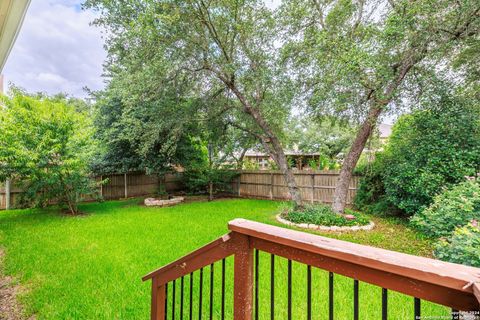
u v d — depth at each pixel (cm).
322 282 296
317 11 588
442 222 357
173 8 531
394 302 249
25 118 638
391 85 495
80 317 238
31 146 645
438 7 394
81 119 728
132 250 409
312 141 1582
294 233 88
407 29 413
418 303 60
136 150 831
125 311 246
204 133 906
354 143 600
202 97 772
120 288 289
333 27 546
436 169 508
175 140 803
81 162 717
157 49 566
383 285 65
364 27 478
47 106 681
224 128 866
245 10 602
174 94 704
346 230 522
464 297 53
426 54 451
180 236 485
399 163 580
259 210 757
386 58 462
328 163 1030
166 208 805
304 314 238
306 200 905
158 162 891
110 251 405
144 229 539
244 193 1107
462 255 248
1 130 614
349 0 513
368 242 449
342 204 609
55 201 830
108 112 875
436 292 57
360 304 247
